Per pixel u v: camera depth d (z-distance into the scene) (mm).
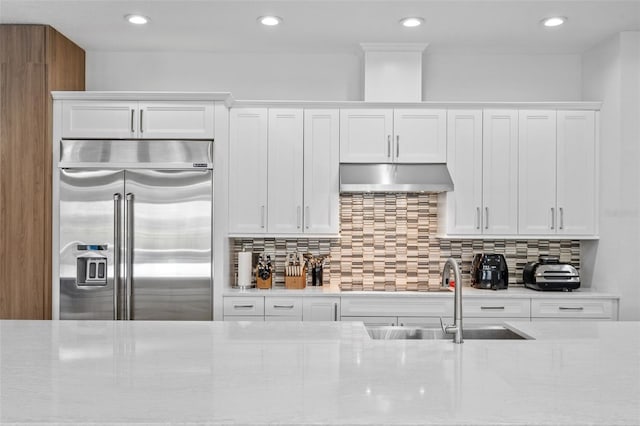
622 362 1728
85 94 3621
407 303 3629
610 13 3295
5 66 3539
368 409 1279
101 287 3582
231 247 4051
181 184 3615
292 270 3908
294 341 1999
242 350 1852
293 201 3844
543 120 3859
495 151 3852
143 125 3662
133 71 4129
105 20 3459
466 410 1277
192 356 1766
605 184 3779
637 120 3605
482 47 3994
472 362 1711
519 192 3846
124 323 2342
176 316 3600
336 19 3422
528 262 4156
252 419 1214
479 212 3840
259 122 3842
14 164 3555
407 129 3850
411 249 4203
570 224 3848
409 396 1374
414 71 3922
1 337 2051
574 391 1424
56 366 1638
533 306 3641
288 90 4172
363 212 4203
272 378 1521
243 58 4156
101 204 3596
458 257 4191
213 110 3674
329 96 4176
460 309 1993
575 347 1938
